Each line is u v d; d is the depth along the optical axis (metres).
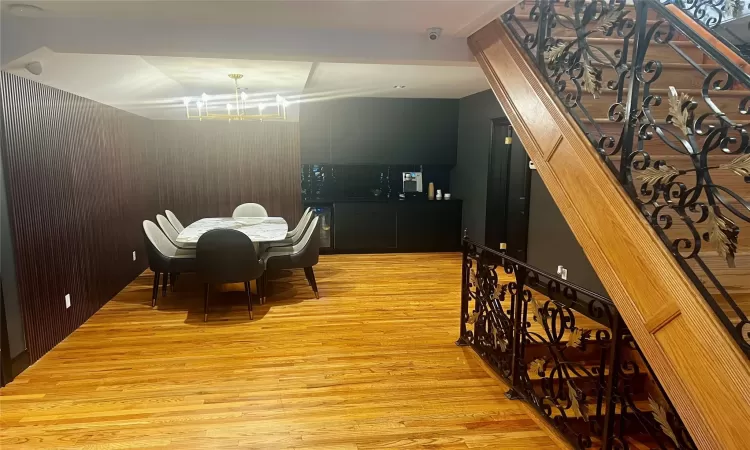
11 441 2.36
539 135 2.29
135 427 2.49
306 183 7.29
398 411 2.67
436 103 7.06
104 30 3.08
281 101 5.00
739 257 1.98
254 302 4.62
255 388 2.91
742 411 1.26
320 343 3.61
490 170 6.11
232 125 6.66
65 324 3.71
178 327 3.94
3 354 2.91
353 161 6.98
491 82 2.97
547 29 2.32
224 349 3.49
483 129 6.30
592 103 2.52
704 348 1.37
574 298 2.29
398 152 7.07
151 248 4.41
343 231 6.92
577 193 1.97
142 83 4.92
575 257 4.46
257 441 2.38
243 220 5.48
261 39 3.21
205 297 4.08
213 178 6.70
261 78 5.13
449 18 2.91
